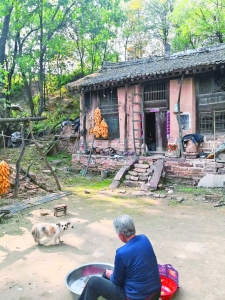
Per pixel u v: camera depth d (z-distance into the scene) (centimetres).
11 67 1884
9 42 2062
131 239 280
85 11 1870
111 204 831
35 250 514
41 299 365
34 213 739
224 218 684
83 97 1398
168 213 733
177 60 1292
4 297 371
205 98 1088
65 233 599
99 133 1322
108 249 515
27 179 1015
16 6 1675
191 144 1066
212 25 2030
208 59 1049
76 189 1041
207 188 973
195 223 650
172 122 1143
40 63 1908
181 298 359
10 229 622
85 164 1361
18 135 1625
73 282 369
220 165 1003
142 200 873
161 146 1216
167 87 1166
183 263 454
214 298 360
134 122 1248
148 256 271
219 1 2009
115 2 1973
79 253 500
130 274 266
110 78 1225
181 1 2256
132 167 1149
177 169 1083
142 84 1227
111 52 2561
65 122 1681
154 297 270
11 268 448
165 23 2567
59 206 712
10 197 865
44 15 1895
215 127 1073
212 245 523
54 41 1839
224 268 437
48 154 1551
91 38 2253
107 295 280
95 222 668
